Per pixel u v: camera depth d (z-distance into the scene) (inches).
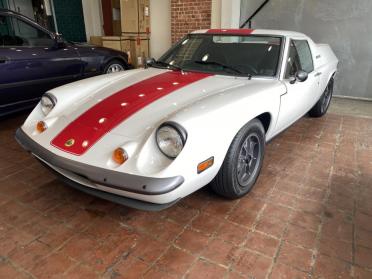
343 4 198.8
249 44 111.7
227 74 104.6
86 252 70.7
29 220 81.7
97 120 79.5
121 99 87.0
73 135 77.2
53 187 97.7
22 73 148.3
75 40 326.6
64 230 78.0
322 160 119.2
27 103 157.9
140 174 64.1
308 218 83.7
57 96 92.6
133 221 81.7
